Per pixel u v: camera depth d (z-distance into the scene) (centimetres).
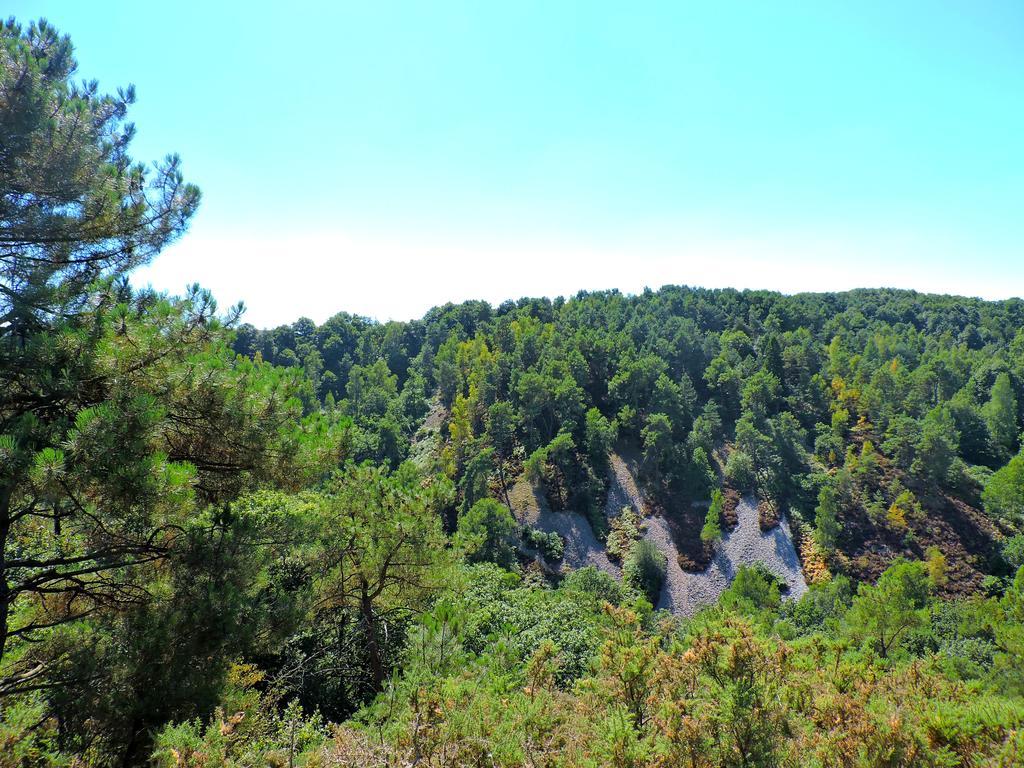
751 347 8456
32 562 668
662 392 6244
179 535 768
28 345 618
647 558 4669
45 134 670
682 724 523
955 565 4606
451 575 1419
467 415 6650
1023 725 490
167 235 855
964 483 5488
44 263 733
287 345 10256
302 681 1282
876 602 2280
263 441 816
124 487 610
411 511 1318
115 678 662
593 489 5622
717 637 591
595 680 673
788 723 567
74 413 659
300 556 1297
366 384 8419
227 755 591
